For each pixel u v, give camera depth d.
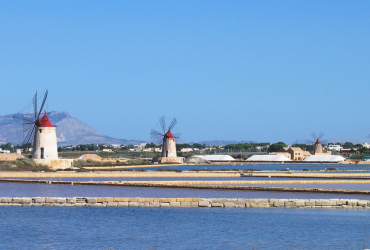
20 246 42.38
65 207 61.53
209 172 150.00
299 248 42.56
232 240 45.25
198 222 53.03
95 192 80.00
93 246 42.56
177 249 41.81
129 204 62.56
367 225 52.00
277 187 87.69
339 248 42.69
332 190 80.06
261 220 54.25
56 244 43.12
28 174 113.50
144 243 43.84
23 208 60.50
